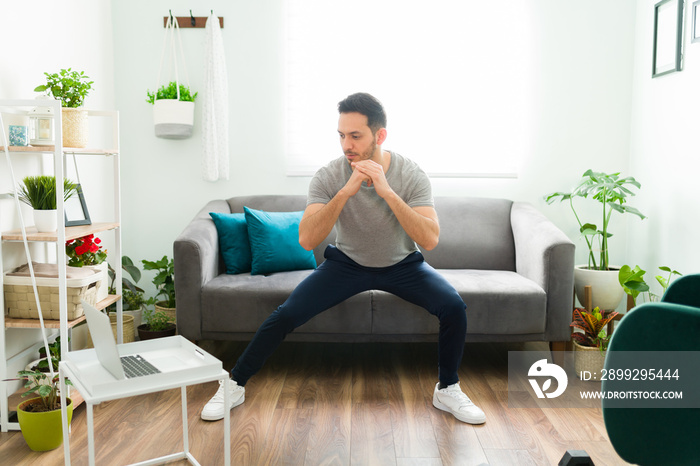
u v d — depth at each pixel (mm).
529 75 3348
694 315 1333
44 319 2066
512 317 2555
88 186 3047
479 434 2021
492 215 3215
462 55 3328
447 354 2199
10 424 2035
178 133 3225
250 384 2498
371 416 2168
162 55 3346
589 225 3117
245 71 3375
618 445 1485
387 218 2246
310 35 3344
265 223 2930
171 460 1836
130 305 3182
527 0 3312
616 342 1461
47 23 2592
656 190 3086
